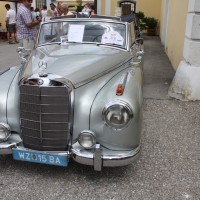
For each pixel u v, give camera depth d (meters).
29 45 7.01
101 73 3.43
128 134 2.96
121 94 3.01
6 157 3.67
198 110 5.27
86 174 3.34
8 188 3.10
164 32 13.14
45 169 3.43
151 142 4.10
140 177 3.31
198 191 3.11
